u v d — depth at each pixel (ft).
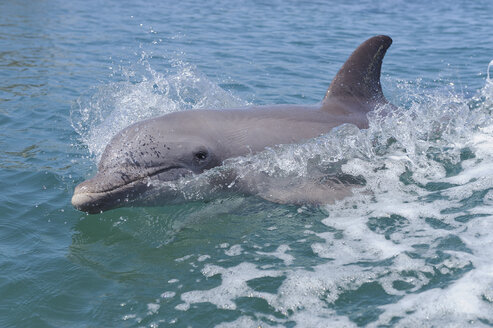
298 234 17.17
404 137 23.17
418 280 14.11
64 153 23.29
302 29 60.80
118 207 18.49
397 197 19.24
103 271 15.30
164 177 18.51
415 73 39.99
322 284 14.28
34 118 27.99
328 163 20.70
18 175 21.01
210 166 19.22
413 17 71.31
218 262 15.71
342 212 18.43
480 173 20.53
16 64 41.27
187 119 19.69
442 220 17.31
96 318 13.28
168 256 16.12
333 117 21.80
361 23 65.92
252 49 48.75
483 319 12.40
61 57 44.27
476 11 76.38
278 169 19.83
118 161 18.10
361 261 15.30
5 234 17.02
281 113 21.15
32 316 13.29
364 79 23.02
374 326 12.53
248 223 18.07
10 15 66.54
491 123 25.49
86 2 80.69
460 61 44.04
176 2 82.84
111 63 42.52
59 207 18.81
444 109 25.55
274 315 13.23
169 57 44.86
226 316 13.25
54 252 16.20
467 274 14.07
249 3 83.71
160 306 13.70
